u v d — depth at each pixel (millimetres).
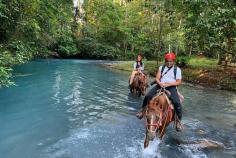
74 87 15477
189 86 19109
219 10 16703
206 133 9219
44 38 25766
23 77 17812
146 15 33250
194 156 7246
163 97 7340
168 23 28344
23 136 7863
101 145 7562
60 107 11023
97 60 42656
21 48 16094
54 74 20422
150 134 6641
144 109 7906
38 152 6914
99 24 47969
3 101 11383
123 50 49000
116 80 19203
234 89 18047
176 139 8383
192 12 19812
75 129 8664
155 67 26609
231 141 8625
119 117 10203
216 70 22625
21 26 17391
